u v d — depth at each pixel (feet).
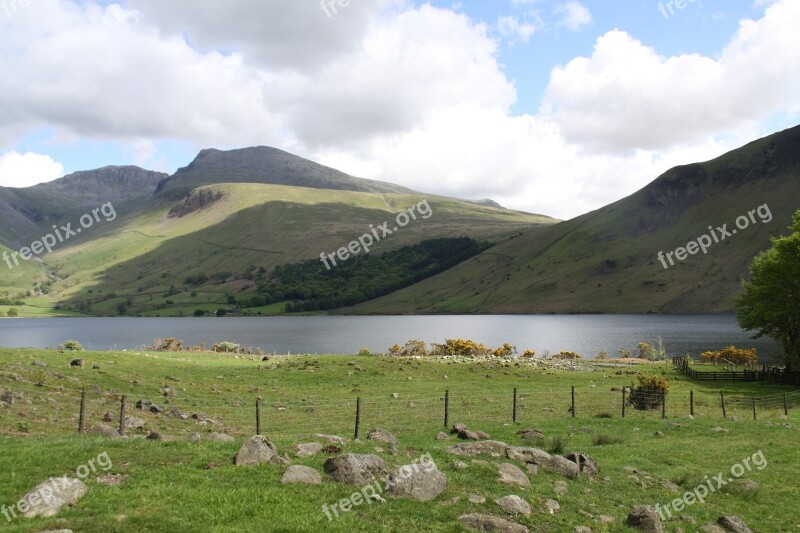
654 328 595.47
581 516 51.52
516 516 48.67
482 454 64.18
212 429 82.99
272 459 53.16
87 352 157.69
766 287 215.10
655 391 127.65
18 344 420.36
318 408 109.60
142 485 45.50
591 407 124.36
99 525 38.17
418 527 44.11
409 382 157.89
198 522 40.65
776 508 61.16
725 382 197.67
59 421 73.20
